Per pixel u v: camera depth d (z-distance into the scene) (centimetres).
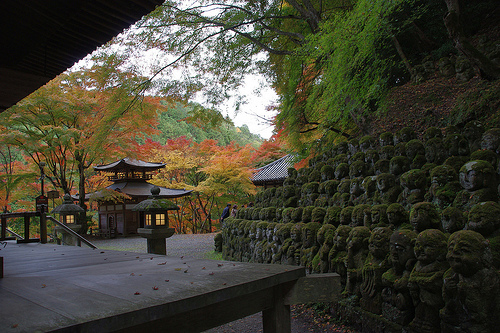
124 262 426
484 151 428
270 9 1108
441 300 354
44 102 1584
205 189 2209
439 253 362
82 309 225
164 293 258
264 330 334
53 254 551
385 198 531
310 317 543
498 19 793
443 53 820
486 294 313
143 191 2294
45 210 831
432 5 872
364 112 859
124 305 231
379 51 878
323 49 738
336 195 657
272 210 827
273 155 2456
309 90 1098
